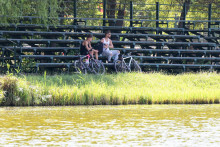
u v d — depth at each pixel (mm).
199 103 32750
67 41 49250
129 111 27219
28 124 21797
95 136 18750
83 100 31000
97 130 20234
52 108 28625
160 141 17797
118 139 18156
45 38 53719
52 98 30594
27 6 48188
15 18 49031
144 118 24219
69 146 16703
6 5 44688
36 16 52188
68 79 37125
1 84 30594
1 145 16844
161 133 19609
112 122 22672
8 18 50938
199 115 25703
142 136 18844
